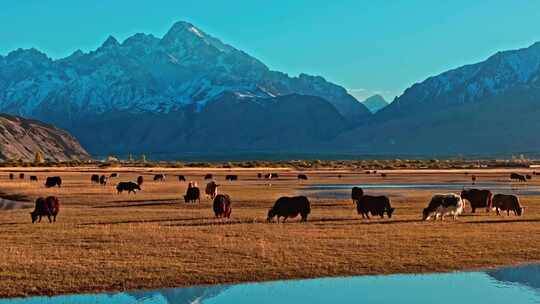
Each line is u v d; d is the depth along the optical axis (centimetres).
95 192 8250
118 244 3525
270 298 2575
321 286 2758
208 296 2592
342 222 4594
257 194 7875
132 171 17612
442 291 2694
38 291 2602
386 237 3809
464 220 4778
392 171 17925
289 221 4669
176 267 2966
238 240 3672
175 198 7238
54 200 4762
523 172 17175
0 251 3291
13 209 6134
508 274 2978
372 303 2523
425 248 3462
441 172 17050
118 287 2680
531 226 4388
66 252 3278
